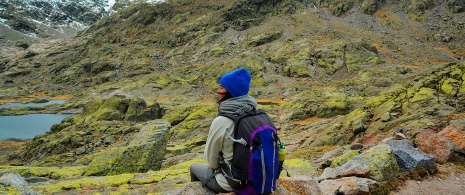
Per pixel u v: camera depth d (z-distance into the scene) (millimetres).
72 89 109500
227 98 3766
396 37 126250
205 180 4137
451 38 120250
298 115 37188
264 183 3559
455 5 142625
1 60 172250
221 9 167500
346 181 6711
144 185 8344
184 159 17891
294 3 160000
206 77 92562
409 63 93125
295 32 132875
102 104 46281
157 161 13484
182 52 133125
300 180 5273
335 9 153625
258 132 3490
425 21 138250
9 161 31578
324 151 16328
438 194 6676
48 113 71938
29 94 106750
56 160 27000
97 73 120875
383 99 24156
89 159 21531
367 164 7270
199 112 39125
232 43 133000
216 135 3555
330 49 100312
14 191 4793
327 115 36875
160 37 151750
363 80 74812
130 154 12617
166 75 95438
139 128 35312
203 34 145500
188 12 178000
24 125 58969
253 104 3736
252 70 89188
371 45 105188
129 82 98500
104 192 7797
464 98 20312
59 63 153875
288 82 85125
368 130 19594
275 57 100562
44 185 8172
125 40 157250
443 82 22688
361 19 145500
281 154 3881
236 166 3561
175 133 33781
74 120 43688
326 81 83625
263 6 160125
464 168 8023
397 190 6863
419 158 7652
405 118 18500
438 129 13984
